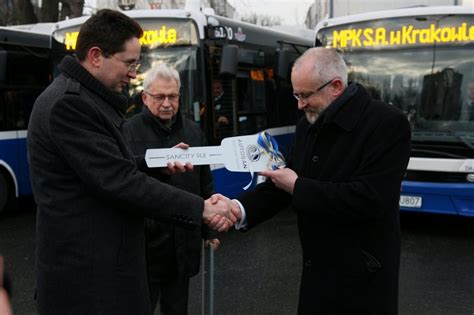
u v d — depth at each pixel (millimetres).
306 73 2201
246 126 7359
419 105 6297
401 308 4262
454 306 4293
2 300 1379
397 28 6426
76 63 2043
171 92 2994
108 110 2090
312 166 2293
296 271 5227
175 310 3061
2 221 7645
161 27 6500
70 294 2012
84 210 1997
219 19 6820
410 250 5855
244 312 4230
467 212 5988
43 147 1974
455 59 6145
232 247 6102
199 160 2396
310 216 2307
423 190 6137
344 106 2219
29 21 13680
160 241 2930
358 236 2205
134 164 2082
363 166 2148
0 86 7668
